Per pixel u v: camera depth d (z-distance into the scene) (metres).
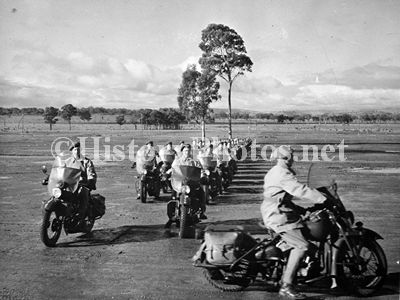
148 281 6.36
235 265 5.55
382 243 8.38
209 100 56.75
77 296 5.78
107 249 8.14
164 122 163.25
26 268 6.99
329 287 6.06
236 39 55.16
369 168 25.28
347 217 5.63
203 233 6.01
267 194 5.68
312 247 5.51
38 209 12.29
